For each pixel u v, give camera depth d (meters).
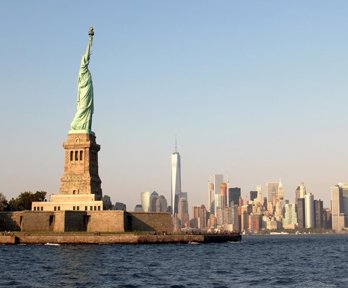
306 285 121.12
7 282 121.81
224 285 120.50
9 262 168.12
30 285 116.88
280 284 122.75
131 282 123.94
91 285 117.88
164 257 194.12
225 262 181.12
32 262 168.12
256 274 144.38
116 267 156.38
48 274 137.12
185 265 166.88
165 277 134.62
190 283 123.62
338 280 131.25
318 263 183.25
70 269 149.00
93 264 163.75
